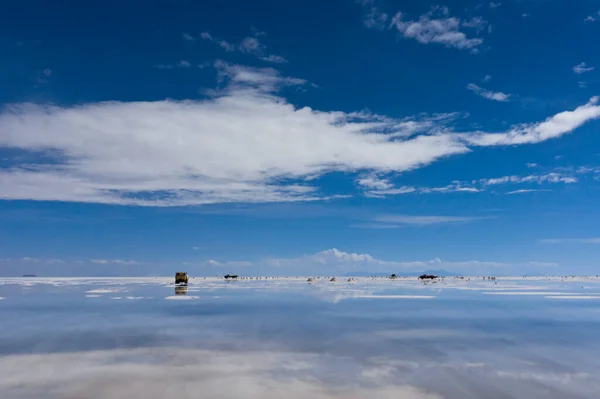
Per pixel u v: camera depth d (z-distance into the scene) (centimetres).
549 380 1400
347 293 5997
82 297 5141
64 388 1295
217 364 1603
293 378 1409
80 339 2155
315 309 3625
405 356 1755
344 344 2011
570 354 1805
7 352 1833
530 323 2756
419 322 2791
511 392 1267
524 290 7119
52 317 3073
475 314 3244
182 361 1656
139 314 3250
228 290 6906
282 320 2878
